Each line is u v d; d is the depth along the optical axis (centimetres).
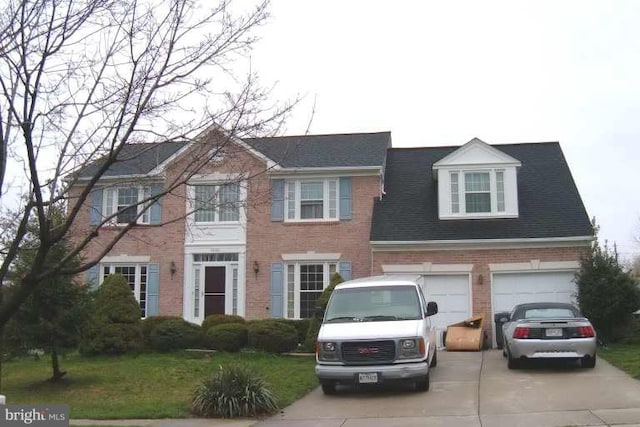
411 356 1170
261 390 1086
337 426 955
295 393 1238
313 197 2278
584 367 1399
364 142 2442
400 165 2472
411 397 1158
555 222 2072
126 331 1808
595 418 925
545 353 1348
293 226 2250
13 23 642
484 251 2059
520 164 2159
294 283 2231
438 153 2512
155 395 1248
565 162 2361
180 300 2259
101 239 2302
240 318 2044
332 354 1191
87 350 1783
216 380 1099
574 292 1977
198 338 1877
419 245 2084
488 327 2002
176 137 739
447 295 2069
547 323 1364
